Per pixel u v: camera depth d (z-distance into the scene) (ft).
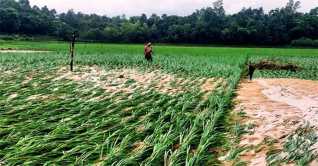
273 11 392.27
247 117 25.98
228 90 36.96
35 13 376.89
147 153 16.94
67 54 91.81
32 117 23.43
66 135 18.98
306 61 87.71
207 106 29.01
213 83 45.93
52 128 20.40
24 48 145.69
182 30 311.88
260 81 49.37
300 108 29.89
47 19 357.20
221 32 296.92
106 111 26.53
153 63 74.33
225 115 26.25
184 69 62.85
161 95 33.53
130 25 336.49
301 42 280.31
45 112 24.41
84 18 465.06
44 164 14.87
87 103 27.99
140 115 25.49
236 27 306.55
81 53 107.86
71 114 24.71
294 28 294.87
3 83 38.42
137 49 154.81
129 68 64.49
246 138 20.80
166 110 25.94
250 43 300.20
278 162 16.37
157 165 15.85
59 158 15.49
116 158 15.80
